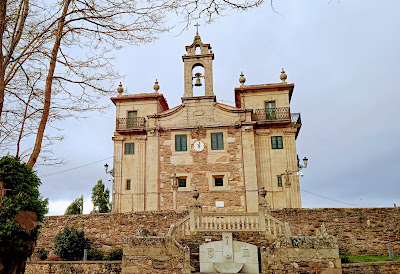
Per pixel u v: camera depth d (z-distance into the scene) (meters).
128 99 34.28
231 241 16.78
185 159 31.08
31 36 7.75
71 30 7.66
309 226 21.06
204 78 33.16
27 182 7.20
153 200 30.36
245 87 33.00
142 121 33.50
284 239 15.45
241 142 31.00
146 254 15.81
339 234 20.80
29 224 6.89
